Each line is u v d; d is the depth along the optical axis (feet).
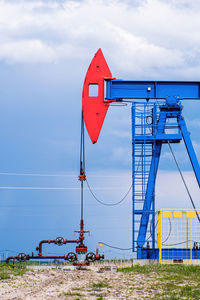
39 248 99.91
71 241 99.91
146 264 92.12
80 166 101.40
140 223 97.86
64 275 77.92
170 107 100.12
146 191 98.68
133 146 100.07
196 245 92.17
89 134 100.22
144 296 57.31
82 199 99.76
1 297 56.75
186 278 72.02
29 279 73.15
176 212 91.76
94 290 61.36
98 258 97.60
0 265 90.94
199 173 99.30
